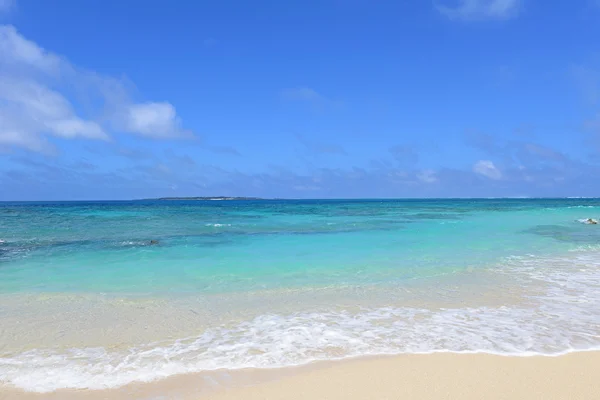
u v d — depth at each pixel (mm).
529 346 6266
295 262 13305
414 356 5934
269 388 5051
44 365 5691
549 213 44688
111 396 4895
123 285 10250
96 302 8734
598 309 8156
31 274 11539
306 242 18422
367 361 5781
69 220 32875
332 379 5258
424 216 39031
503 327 7129
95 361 5820
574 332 6855
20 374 5426
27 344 6445
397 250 15867
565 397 4777
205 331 7004
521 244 17594
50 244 17688
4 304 8578
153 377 5348
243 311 8109
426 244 17625
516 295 9234
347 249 16188
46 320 7562
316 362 5766
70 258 14172
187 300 8898
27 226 26719
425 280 10734
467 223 29453
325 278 11000
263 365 5680
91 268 12383
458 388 4996
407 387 5031
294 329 7074
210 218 36312
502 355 5938
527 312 7977
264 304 8602
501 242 18281
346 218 36156
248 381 5234
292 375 5383
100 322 7457
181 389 5047
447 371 5449
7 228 25266
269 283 10438
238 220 33500
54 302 8734
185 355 6008
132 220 33156
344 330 7012
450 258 14031
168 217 37625
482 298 9000
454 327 7137
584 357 5852
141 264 13008
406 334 6809
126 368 5598
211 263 13172
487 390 4941
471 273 11586
